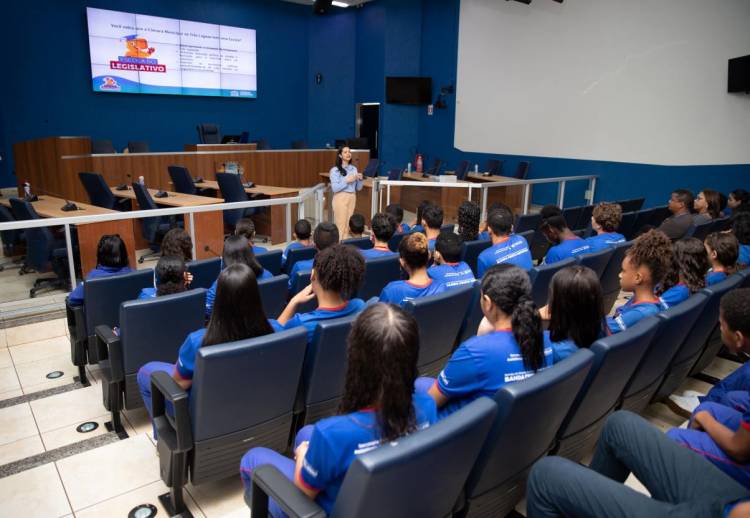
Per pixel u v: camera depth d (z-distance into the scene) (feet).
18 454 7.59
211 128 33.78
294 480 4.35
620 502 3.89
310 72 44.11
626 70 26.68
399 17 38.19
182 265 8.17
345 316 6.55
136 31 35.24
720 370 10.39
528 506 4.46
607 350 5.32
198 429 5.70
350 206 21.86
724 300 5.47
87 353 9.54
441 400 5.39
